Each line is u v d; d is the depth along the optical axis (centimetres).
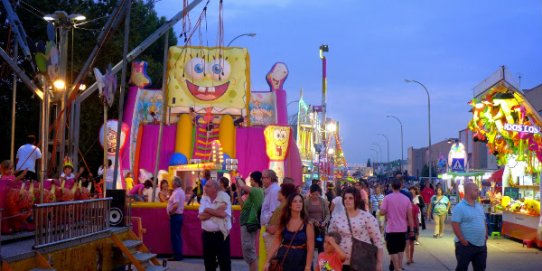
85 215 1030
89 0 3266
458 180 4588
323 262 823
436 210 2383
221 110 3070
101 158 3238
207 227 1153
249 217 1192
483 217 996
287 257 805
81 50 2997
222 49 3147
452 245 2080
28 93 2977
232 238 1650
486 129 2377
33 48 1588
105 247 1112
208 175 1473
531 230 2019
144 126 3062
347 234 845
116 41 3147
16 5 2478
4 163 1097
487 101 2258
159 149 1848
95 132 3148
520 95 2147
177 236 1562
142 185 2247
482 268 992
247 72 3131
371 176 11344
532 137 2116
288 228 816
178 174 2609
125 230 1272
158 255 1644
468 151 7206
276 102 3228
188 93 3075
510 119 2252
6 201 979
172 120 3128
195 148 2986
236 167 2617
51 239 889
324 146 4159
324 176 3922
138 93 3073
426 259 1692
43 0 3038
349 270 845
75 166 1694
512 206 2231
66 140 1752
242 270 1430
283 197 984
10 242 940
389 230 1280
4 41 2823
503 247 2052
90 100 3058
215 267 1172
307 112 4838
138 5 3466
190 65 3102
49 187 1109
